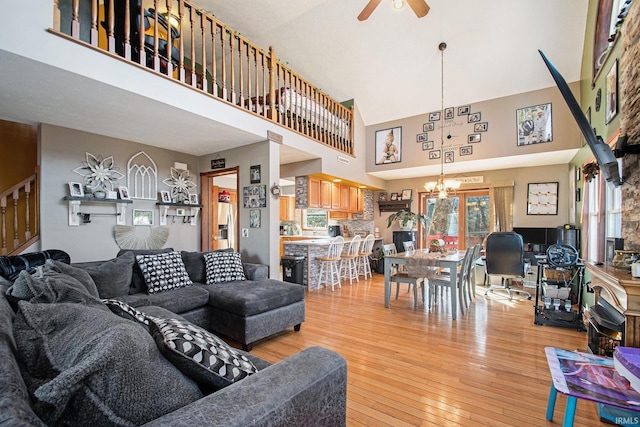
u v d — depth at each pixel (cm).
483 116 534
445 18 450
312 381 102
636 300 178
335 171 557
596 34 357
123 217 393
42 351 85
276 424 87
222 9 465
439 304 433
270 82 411
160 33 414
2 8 187
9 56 193
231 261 355
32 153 395
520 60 468
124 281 279
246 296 279
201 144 427
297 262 518
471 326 342
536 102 488
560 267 355
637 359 139
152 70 267
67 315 98
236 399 86
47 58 204
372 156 657
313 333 320
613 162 243
